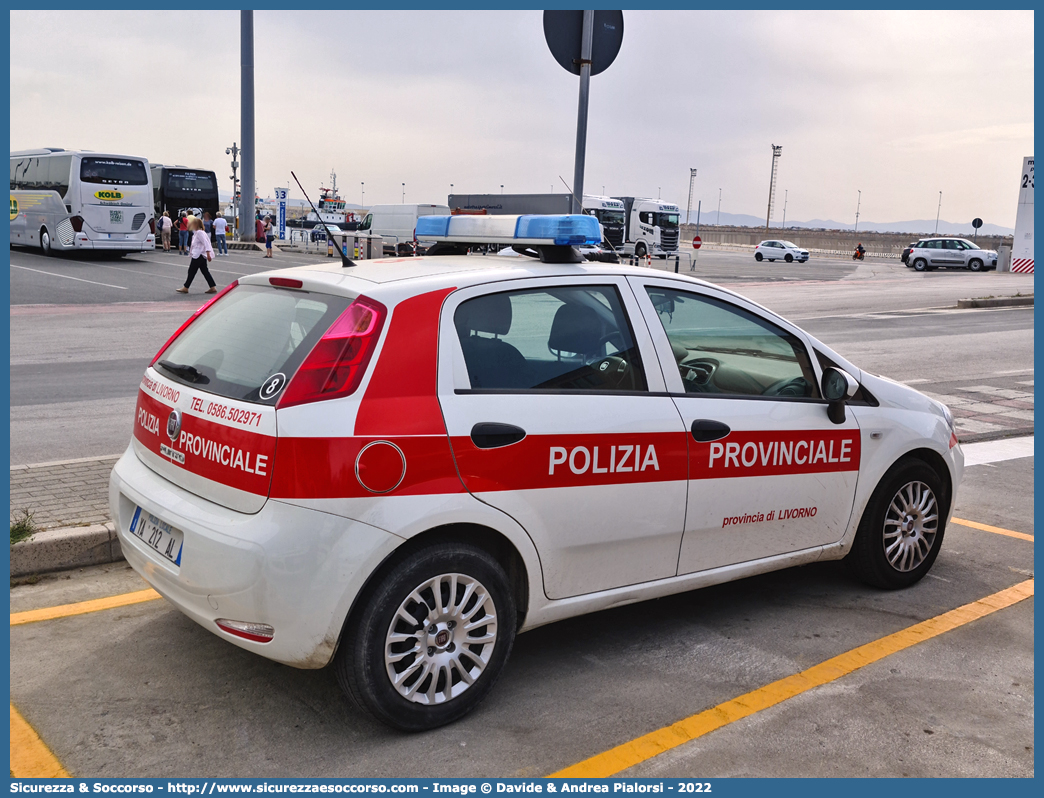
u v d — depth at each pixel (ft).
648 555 12.07
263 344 10.71
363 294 10.35
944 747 10.51
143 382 12.25
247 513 9.77
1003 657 12.87
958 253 145.18
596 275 12.04
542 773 9.78
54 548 14.48
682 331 12.62
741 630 13.56
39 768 9.55
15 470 18.66
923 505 15.30
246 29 119.03
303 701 11.05
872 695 11.65
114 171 85.66
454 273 11.07
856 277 121.19
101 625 12.84
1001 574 16.26
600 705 11.21
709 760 10.10
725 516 12.68
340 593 9.57
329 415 9.65
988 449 26.32
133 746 10.00
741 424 12.71
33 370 33.68
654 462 11.78
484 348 10.84
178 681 11.39
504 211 114.32
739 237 319.88
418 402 10.11
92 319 49.52
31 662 11.74
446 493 10.11
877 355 45.19
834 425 13.88
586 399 11.35
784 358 13.73
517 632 11.28
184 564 10.07
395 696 10.12
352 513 9.61
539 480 10.81
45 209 88.79
